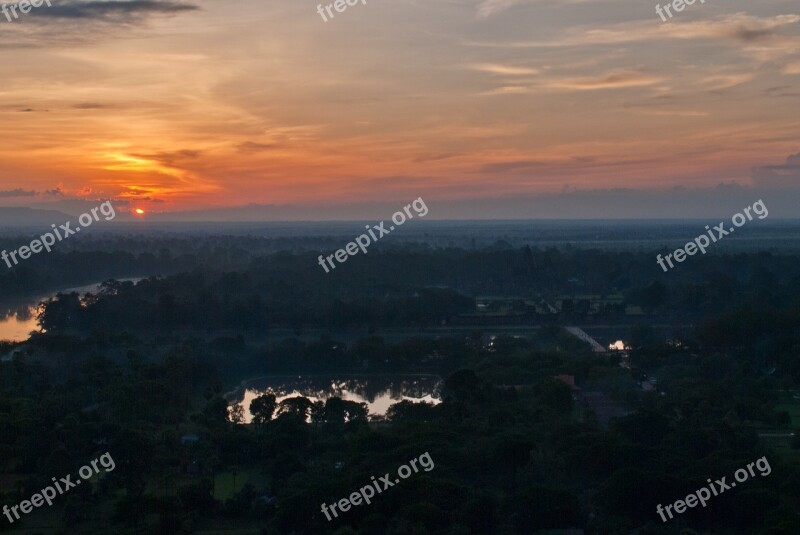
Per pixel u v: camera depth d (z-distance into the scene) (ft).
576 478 277.44
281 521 251.39
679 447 302.04
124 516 256.52
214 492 285.02
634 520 249.96
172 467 306.35
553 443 304.91
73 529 255.29
